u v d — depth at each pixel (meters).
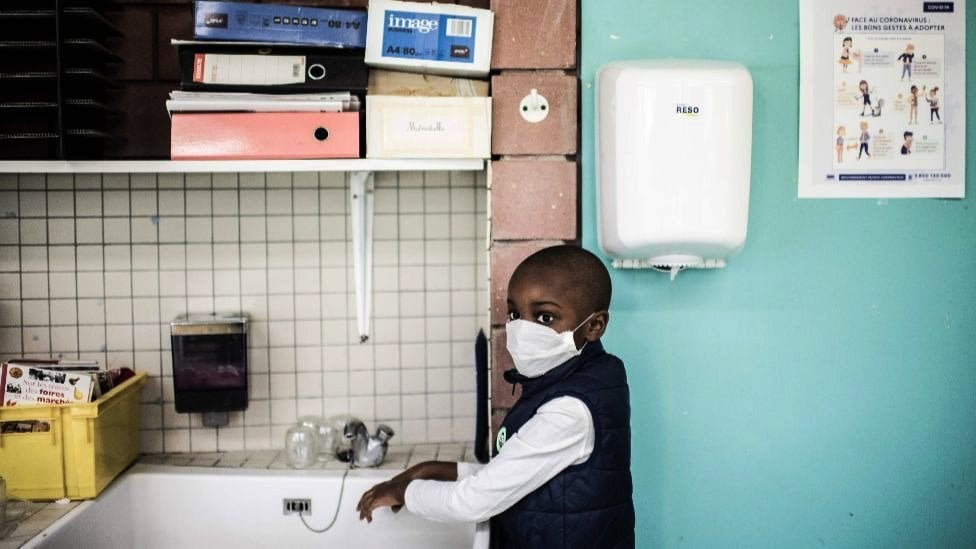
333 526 1.49
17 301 1.63
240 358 1.60
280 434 1.69
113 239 1.64
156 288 1.65
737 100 1.26
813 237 1.44
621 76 1.27
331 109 1.35
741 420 1.45
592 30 1.41
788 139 1.43
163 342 1.66
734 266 1.44
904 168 1.44
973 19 1.44
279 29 1.34
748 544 1.46
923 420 1.47
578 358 1.16
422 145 1.36
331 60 1.35
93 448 1.37
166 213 1.65
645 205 1.26
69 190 1.63
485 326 1.70
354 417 1.67
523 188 1.41
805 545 1.46
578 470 1.10
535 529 1.11
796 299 1.45
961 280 1.46
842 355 1.46
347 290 1.68
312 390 1.69
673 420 1.44
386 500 1.29
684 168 1.26
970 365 1.47
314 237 1.67
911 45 1.43
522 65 1.40
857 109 1.43
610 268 1.42
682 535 1.45
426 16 1.37
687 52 1.42
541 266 1.15
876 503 1.47
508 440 1.11
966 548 1.48
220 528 1.50
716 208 1.26
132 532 1.49
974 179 1.45
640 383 1.44
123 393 1.51
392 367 1.70
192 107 1.33
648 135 1.25
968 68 1.44
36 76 1.36
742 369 1.45
